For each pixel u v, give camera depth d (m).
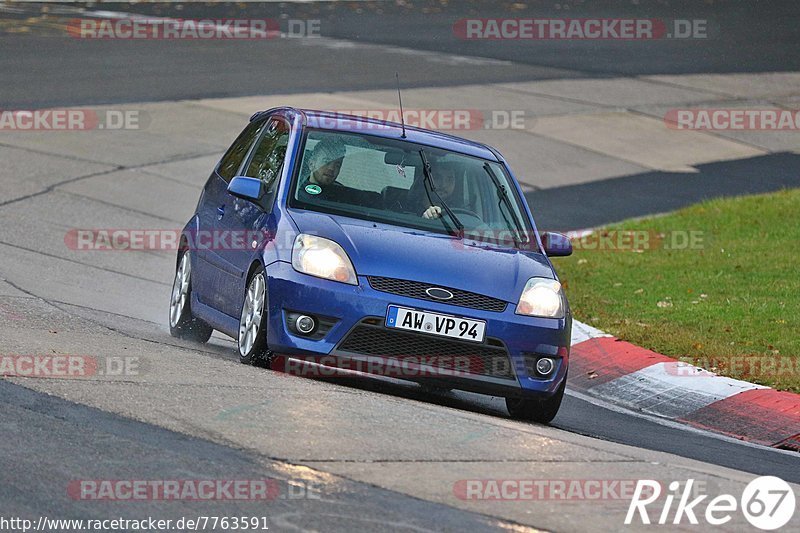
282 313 27.73
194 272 34.47
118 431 21.98
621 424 30.97
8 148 65.19
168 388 25.14
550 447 24.12
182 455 20.97
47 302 36.97
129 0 125.12
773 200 64.88
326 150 31.33
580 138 81.12
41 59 89.25
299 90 85.56
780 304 43.59
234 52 98.75
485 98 89.25
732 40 121.38
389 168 31.30
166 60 92.94
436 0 136.75
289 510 18.83
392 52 104.75
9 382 24.50
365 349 27.58
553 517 19.64
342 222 29.23
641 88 97.94
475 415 26.55
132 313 39.16
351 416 24.44
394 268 27.91
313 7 128.00
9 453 20.31
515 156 75.06
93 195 58.94
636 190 70.62
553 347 28.44
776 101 97.62
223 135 72.69
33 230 51.12
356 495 19.77
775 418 32.06
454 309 27.66
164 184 62.59
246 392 25.45
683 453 27.89
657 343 38.53
